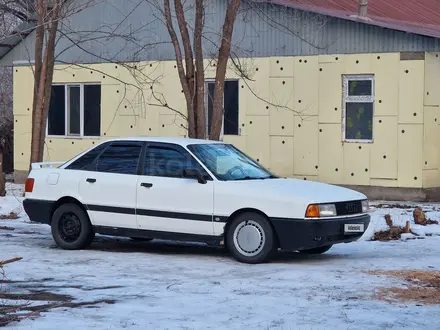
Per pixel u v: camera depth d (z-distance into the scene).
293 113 21.47
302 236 11.00
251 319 7.95
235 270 10.73
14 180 26.48
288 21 21.25
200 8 16.78
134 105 24.08
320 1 23.08
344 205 11.36
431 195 20.05
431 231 14.27
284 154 21.66
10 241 13.69
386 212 16.55
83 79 25.00
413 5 26.25
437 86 20.05
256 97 21.75
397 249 12.66
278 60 21.56
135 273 10.54
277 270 10.69
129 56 24.06
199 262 11.45
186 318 8.00
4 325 7.67
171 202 11.79
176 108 23.33
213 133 16.95
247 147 22.17
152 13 23.50
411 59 19.81
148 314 8.17
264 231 11.17
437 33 19.91
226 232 11.50
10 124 30.81
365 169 20.52
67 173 12.73
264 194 11.20
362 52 20.42
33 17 25.16
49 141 25.72
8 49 26.22
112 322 7.82
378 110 20.27
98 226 12.43
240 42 21.97
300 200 11.01
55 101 25.70
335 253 12.39
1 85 33.03
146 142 12.30
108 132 24.64
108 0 24.25
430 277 10.14
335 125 20.92
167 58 23.38
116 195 12.23
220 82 16.91
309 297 8.98
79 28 24.78
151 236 12.04
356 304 8.61
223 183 11.50
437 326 7.66
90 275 10.40
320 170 21.16
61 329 7.53
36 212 12.92
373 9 23.83
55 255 12.07
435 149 20.14
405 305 8.58
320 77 21.05
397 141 20.06
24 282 9.91
